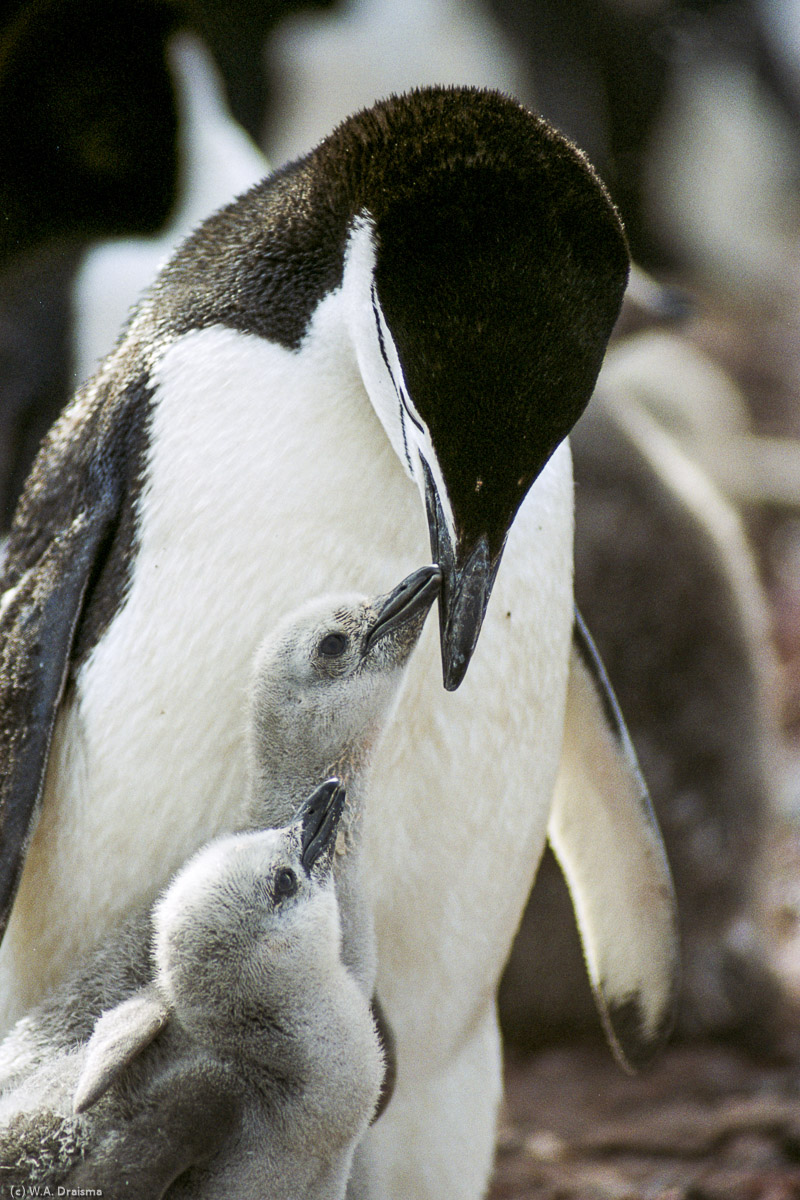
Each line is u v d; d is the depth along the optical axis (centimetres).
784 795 1697
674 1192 1048
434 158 683
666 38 3309
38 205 1405
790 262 3588
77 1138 651
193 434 736
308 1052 661
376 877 769
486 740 766
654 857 912
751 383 2862
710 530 1387
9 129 1379
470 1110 852
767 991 1340
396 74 2438
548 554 773
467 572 664
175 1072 659
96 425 777
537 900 1346
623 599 1361
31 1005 773
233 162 1475
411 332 666
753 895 1380
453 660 657
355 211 714
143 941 709
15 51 1367
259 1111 662
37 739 738
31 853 761
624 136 3269
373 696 699
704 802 1363
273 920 658
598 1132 1172
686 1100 1237
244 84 2317
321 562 721
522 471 664
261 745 706
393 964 796
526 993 1366
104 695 741
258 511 721
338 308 724
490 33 2734
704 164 3525
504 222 664
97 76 1391
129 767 736
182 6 1472
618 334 1767
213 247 794
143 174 1420
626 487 1373
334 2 2442
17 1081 680
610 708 902
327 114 2402
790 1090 1234
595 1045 1369
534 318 655
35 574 771
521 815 803
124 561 746
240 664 723
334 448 720
